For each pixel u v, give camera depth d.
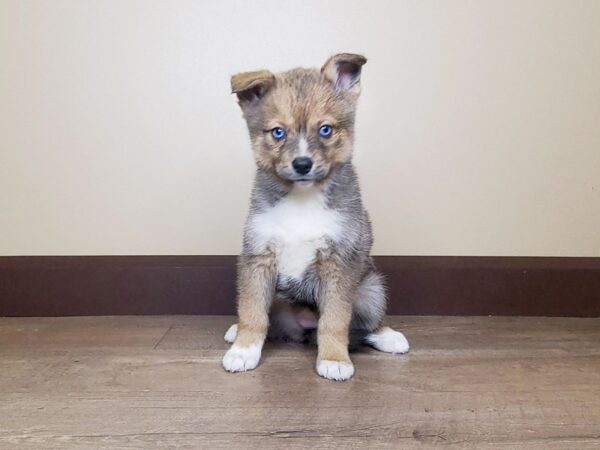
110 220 0.84
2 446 0.45
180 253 0.84
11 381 0.58
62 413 0.51
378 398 0.54
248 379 0.59
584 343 0.70
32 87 0.80
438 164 0.83
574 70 0.80
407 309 0.83
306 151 0.59
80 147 0.82
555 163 0.82
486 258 0.84
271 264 0.64
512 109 0.81
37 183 0.82
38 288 0.81
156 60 0.80
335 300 0.63
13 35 0.79
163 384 0.57
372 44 0.80
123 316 0.82
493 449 0.45
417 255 0.84
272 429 0.48
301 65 0.81
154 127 0.82
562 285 0.81
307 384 0.57
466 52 0.80
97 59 0.80
